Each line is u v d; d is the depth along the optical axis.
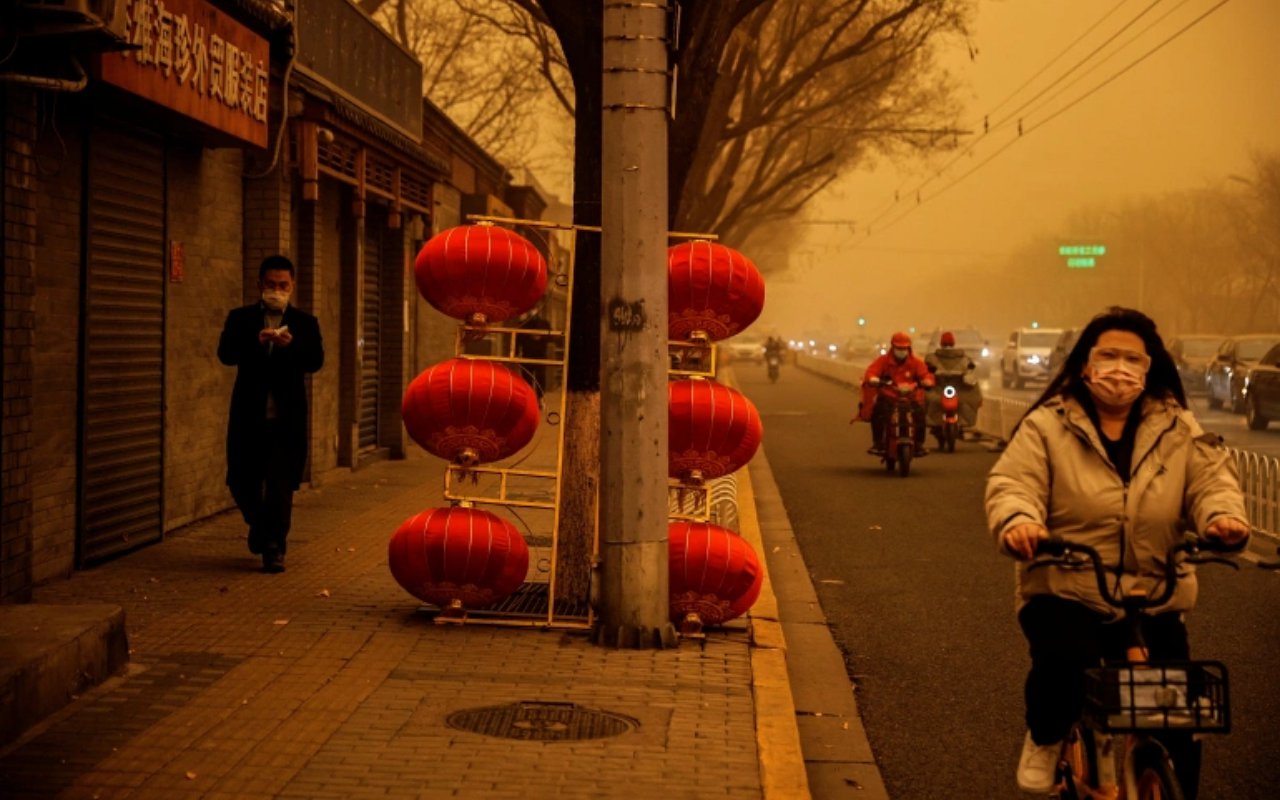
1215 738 6.20
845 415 31.61
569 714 5.89
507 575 7.45
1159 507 4.16
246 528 11.10
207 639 7.05
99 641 6.13
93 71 7.99
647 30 6.94
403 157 16.62
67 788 4.77
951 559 11.44
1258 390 26.17
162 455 10.49
